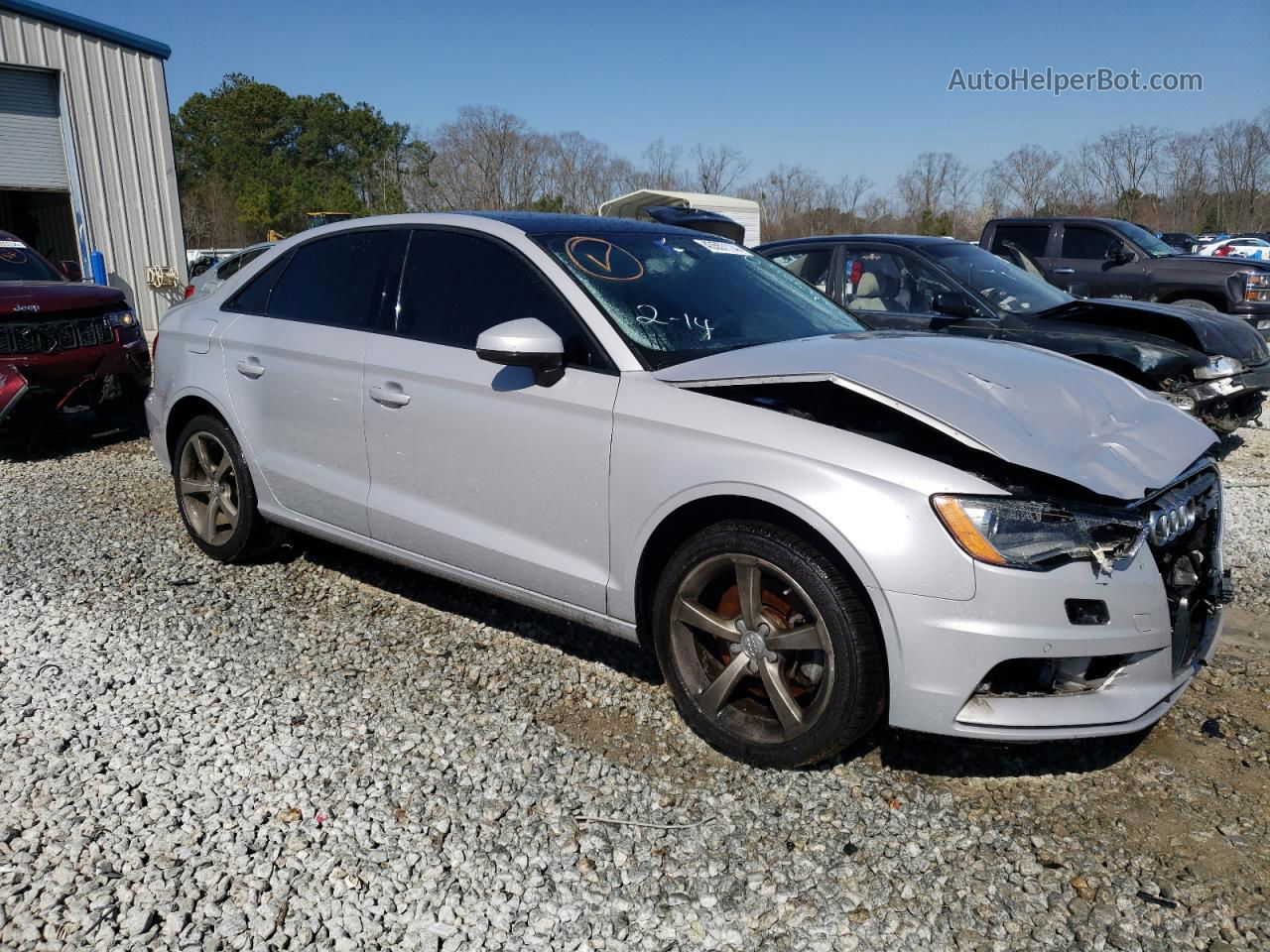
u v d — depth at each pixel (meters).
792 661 2.97
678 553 3.07
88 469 6.88
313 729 3.28
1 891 2.48
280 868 2.59
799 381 2.91
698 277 3.82
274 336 4.32
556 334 3.19
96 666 3.74
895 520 2.63
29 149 14.77
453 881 2.54
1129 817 2.79
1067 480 2.59
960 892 2.49
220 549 4.75
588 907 2.45
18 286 7.29
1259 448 7.39
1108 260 11.62
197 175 70.69
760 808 2.84
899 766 3.04
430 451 3.71
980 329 6.50
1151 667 2.76
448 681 3.62
